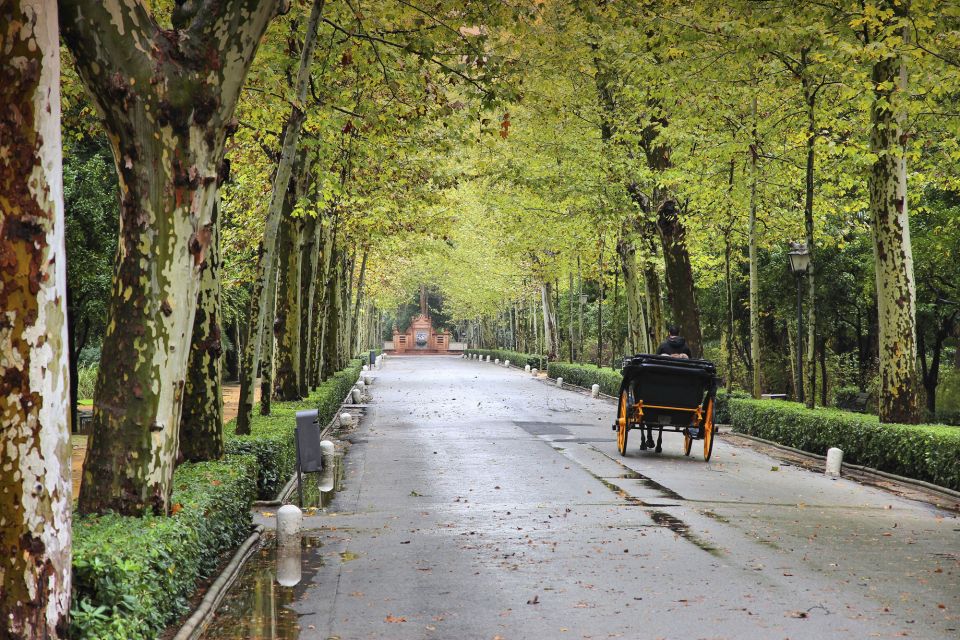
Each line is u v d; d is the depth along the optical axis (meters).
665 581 8.69
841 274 38.19
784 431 21.75
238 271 33.59
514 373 66.38
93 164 23.42
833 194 28.05
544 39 17.27
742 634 6.99
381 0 14.92
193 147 7.12
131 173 7.13
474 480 15.94
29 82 4.77
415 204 24.91
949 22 16.05
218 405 12.01
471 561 9.59
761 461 19.25
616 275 45.12
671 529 11.41
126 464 7.33
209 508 8.30
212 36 6.98
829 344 46.47
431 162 23.48
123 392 7.36
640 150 28.78
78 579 5.26
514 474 16.67
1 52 4.75
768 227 29.77
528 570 9.16
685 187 26.56
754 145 23.94
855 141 19.42
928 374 39.94
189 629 6.61
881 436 17.23
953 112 18.05
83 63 6.84
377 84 16.06
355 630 7.13
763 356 47.84
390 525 11.74
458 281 81.12
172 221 7.22
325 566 9.38
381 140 16.80
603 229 33.50
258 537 10.75
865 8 14.93
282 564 9.45
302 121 14.80
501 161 29.64
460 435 24.02
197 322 11.98
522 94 14.50
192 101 7.00
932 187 28.89
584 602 7.93
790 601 7.97
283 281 24.83
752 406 24.19
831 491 15.22
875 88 16.66
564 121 27.81
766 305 42.44
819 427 19.84
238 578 8.88
